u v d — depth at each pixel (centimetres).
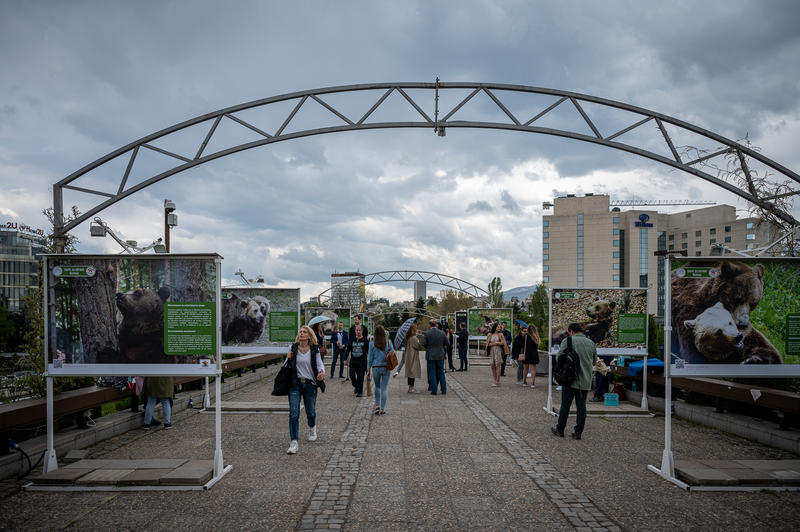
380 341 1035
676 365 632
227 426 905
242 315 1435
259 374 1681
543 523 467
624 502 520
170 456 695
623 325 1088
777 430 754
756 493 549
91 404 765
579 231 11194
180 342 624
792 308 644
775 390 789
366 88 1107
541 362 1845
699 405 969
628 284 11225
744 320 641
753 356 637
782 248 1105
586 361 814
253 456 698
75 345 631
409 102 1112
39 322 775
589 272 11094
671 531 450
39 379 751
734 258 648
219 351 618
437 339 1373
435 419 982
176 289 630
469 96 1111
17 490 555
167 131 1059
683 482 577
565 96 1108
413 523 466
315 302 4469
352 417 1001
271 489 559
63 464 652
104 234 1172
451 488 563
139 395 902
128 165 1052
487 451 729
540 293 6856
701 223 11806
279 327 1429
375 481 587
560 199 11444
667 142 1091
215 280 628
